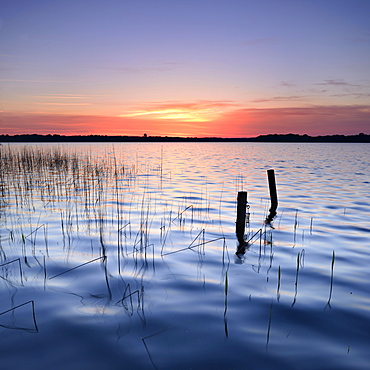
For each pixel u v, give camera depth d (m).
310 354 3.39
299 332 3.79
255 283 5.17
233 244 7.29
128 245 7.07
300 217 10.10
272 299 4.61
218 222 9.37
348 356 3.36
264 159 39.91
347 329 3.87
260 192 15.02
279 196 14.04
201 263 6.05
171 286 5.00
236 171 25.00
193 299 4.57
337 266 5.98
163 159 39.41
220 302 4.50
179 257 6.36
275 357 3.33
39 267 5.68
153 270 5.65
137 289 4.88
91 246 6.92
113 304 4.38
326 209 11.34
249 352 3.41
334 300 4.61
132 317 4.06
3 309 4.21
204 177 20.91
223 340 3.61
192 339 3.62
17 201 11.70
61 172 21.27
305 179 20.02
